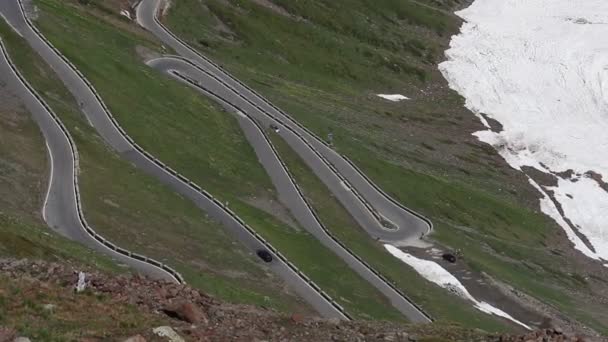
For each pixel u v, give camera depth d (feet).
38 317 79.97
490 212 336.49
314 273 201.16
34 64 261.44
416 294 219.00
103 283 97.09
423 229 282.36
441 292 231.30
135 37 369.30
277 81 420.36
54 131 221.25
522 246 318.24
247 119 320.50
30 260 108.88
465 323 207.72
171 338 80.12
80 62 279.28
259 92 370.73
